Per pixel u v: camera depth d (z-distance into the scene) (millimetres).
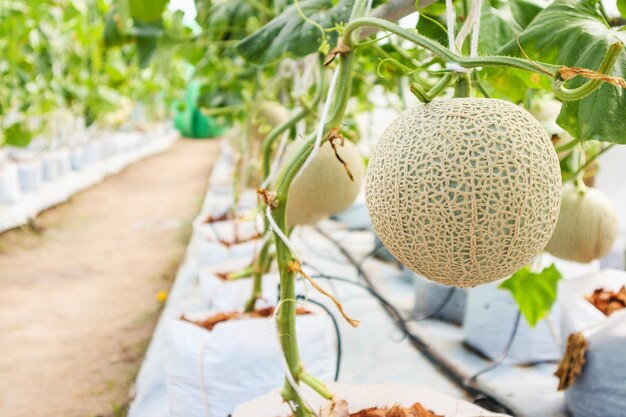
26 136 5355
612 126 868
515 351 2248
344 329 2557
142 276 4398
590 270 2541
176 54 3184
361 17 852
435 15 1515
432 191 757
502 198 742
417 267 837
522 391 2010
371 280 3281
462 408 1184
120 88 6699
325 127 930
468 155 745
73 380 2678
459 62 729
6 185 5730
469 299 2406
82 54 5652
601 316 1739
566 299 1883
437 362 2264
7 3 4176
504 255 778
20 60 5133
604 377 1625
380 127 4680
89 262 4816
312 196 1482
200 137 9516
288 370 991
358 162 1550
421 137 776
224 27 2336
